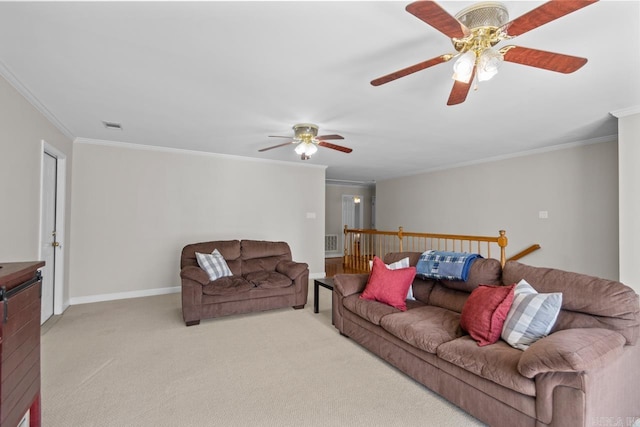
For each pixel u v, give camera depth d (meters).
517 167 4.93
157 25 1.66
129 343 2.83
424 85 2.42
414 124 3.43
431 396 2.03
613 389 1.51
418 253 3.15
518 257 4.88
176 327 3.24
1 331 1.17
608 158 3.93
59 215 3.59
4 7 1.49
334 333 3.12
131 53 1.95
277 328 3.24
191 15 1.57
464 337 2.00
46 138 3.04
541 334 1.76
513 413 1.58
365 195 9.94
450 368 1.90
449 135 3.87
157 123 3.38
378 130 3.66
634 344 1.67
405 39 1.80
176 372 2.32
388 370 2.38
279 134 3.82
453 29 1.39
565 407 1.38
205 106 2.86
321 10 1.54
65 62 2.06
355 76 2.27
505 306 1.93
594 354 1.40
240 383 2.18
